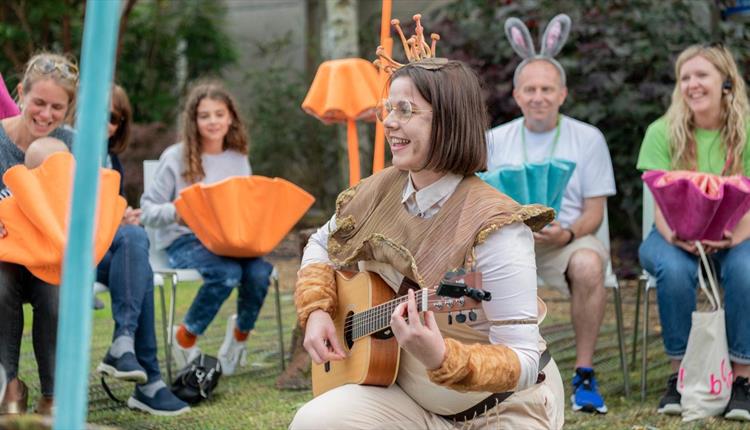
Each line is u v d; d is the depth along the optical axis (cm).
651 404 502
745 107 514
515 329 270
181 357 562
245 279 559
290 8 1498
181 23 1458
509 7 954
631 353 627
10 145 445
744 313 467
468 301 254
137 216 490
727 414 461
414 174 289
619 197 954
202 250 554
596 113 895
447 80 278
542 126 549
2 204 394
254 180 532
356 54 978
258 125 1309
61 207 391
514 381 264
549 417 300
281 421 476
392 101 281
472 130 279
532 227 279
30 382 551
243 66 1539
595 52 907
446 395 289
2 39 1333
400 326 253
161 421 476
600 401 489
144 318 487
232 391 541
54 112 436
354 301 304
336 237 312
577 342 506
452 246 273
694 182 469
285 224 543
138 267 475
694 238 479
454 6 1012
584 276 502
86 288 165
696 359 466
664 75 909
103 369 462
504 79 935
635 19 923
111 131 547
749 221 480
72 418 165
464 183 285
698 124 523
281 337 571
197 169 573
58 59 446
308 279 317
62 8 1335
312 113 546
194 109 575
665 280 487
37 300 431
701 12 990
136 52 1467
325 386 316
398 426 294
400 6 1301
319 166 1295
